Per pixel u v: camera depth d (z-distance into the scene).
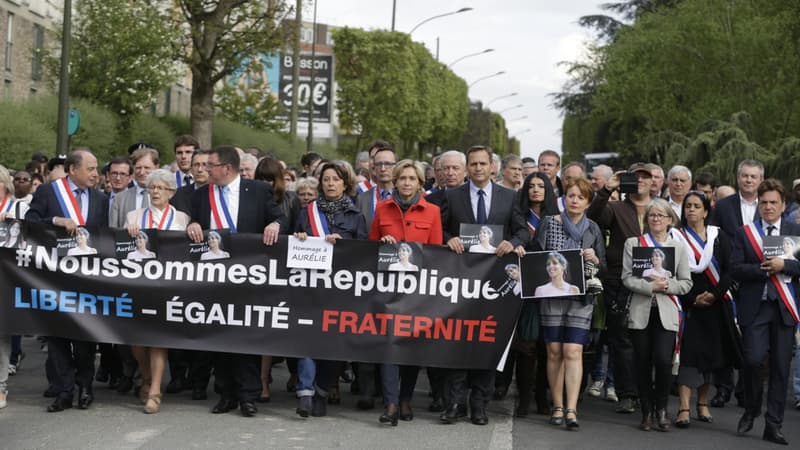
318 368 9.16
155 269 9.14
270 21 33.56
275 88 64.62
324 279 9.08
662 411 9.13
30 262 9.19
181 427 8.48
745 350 8.98
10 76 38.25
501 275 9.05
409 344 9.03
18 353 11.00
